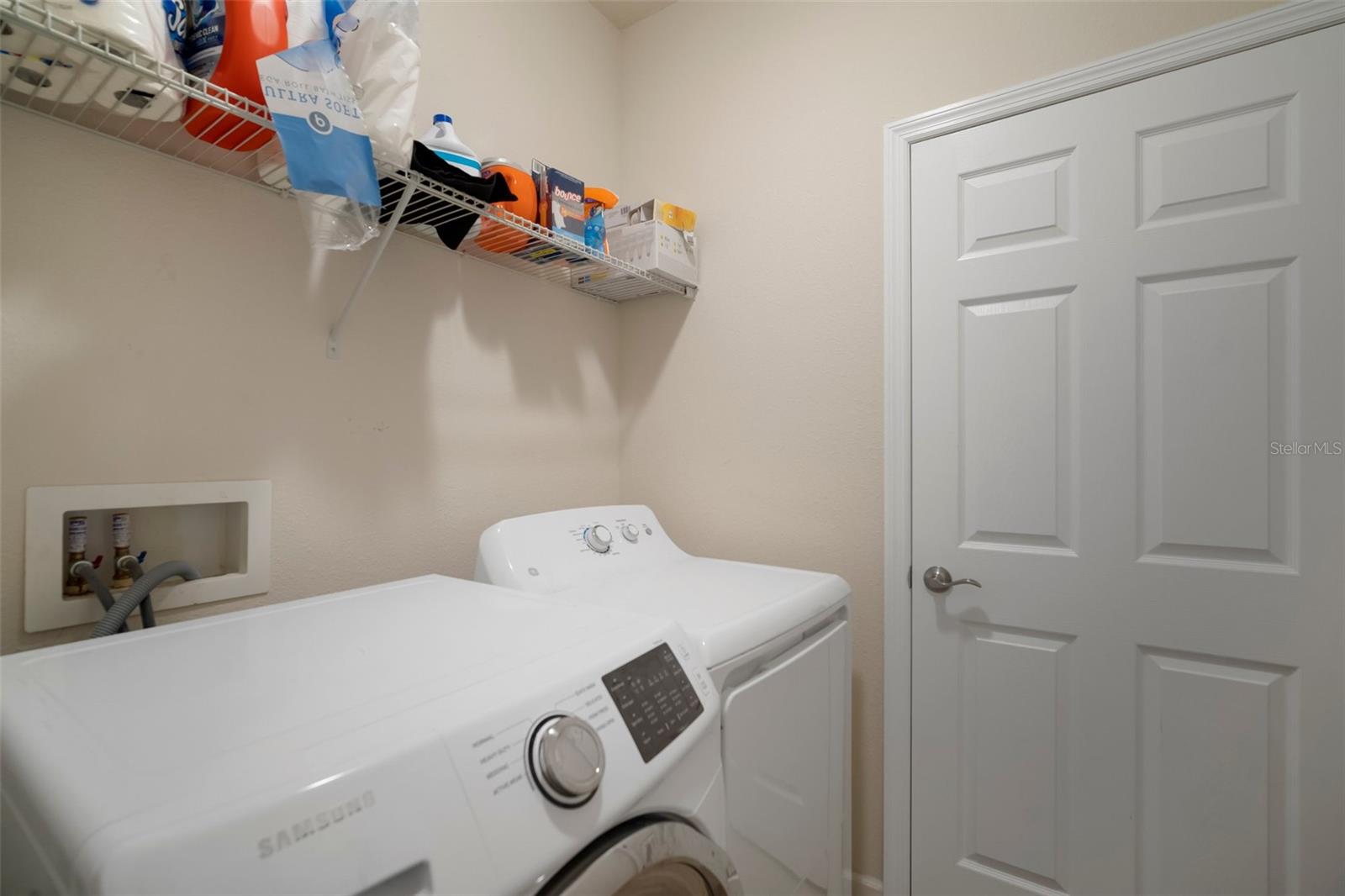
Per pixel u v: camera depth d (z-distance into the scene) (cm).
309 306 117
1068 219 131
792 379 164
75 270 90
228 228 106
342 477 122
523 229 125
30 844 43
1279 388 113
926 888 144
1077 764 129
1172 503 121
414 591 102
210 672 64
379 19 94
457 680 62
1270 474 113
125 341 94
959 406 142
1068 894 129
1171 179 122
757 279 170
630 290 181
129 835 37
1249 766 114
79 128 90
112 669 65
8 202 84
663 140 190
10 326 84
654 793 69
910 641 147
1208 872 117
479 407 150
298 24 89
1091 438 128
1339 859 107
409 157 98
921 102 148
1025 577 135
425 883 47
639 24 196
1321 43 110
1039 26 134
